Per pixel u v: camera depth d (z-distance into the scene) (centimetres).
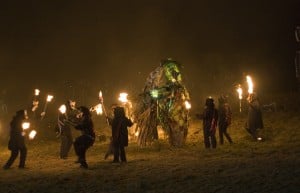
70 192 952
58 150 1659
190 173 1052
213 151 1403
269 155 1253
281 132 1659
